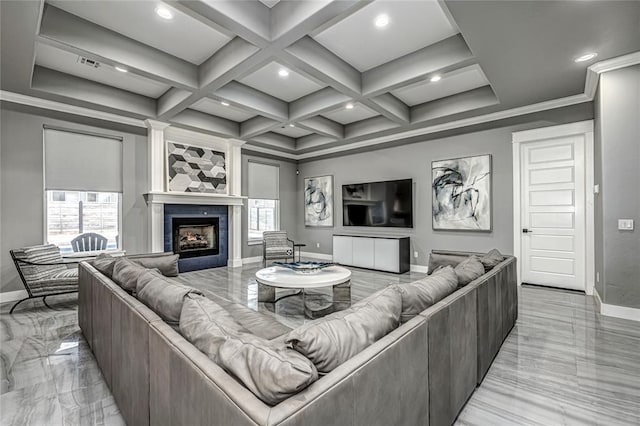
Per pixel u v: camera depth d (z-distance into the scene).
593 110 3.77
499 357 2.27
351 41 3.09
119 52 2.97
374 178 6.14
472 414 1.63
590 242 3.84
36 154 3.92
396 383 1.06
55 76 3.67
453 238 5.04
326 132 5.55
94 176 4.43
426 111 4.71
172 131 5.18
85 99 3.90
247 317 2.02
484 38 2.58
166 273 3.35
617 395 1.80
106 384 1.95
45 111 3.98
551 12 2.24
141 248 4.88
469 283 1.93
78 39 2.71
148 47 3.18
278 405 0.71
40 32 2.51
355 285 4.50
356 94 3.70
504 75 3.27
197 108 5.02
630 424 1.56
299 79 3.98
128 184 4.74
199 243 5.76
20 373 2.09
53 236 4.20
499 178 4.56
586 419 1.59
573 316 3.12
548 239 4.24
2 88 3.51
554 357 2.26
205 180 5.58
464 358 1.63
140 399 1.32
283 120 4.75
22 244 3.82
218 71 3.28
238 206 6.16
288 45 2.69
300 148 6.83
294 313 3.30
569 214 4.08
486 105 4.15
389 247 5.40
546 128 4.14
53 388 1.91
